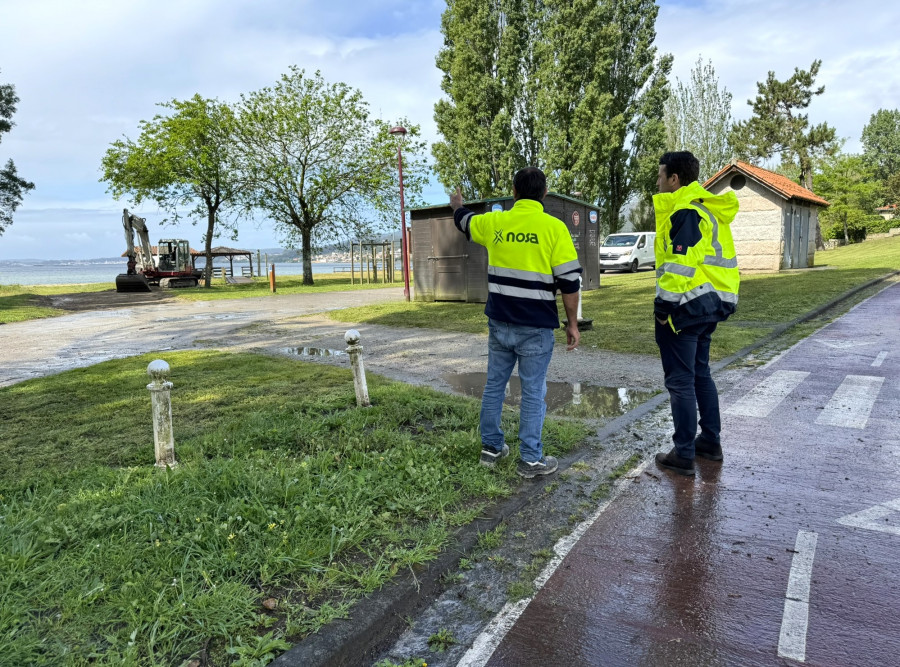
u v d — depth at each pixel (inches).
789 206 821.9
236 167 1206.9
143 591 97.1
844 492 142.7
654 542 122.0
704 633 92.7
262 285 1310.3
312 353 351.9
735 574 109.1
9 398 249.4
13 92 1249.4
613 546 121.0
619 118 1215.6
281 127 1159.6
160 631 89.2
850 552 115.5
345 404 219.1
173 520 121.5
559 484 151.9
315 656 85.1
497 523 130.9
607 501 142.3
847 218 1796.3
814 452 169.8
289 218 1266.0
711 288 147.9
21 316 614.2
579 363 297.9
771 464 162.2
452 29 1259.8
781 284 619.5
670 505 138.9
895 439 177.6
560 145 1215.6
